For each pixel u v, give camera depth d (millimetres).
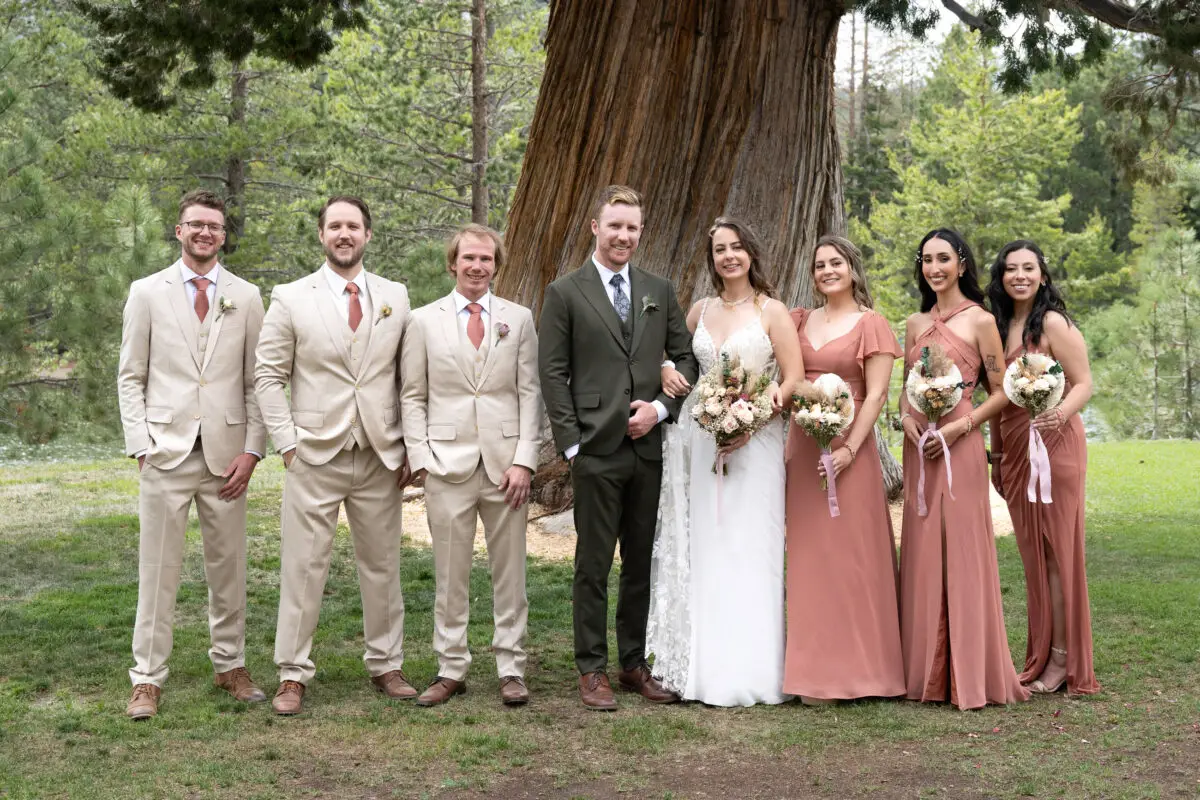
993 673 4715
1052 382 4652
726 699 4734
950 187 30656
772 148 8680
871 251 32719
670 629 4887
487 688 4984
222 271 4863
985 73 29734
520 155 19188
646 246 8688
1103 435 25531
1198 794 3674
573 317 4758
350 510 4871
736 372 4688
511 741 4262
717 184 8672
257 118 20891
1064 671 4957
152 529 4672
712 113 8648
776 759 4078
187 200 4738
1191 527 9844
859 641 4801
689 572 4883
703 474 4914
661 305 4879
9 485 11867
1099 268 33906
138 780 3861
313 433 4691
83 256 10688
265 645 5730
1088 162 41031
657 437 4844
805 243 8883
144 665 4676
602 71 8648
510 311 4914
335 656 5488
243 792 3771
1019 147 30062
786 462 5004
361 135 19547
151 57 9844
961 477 4809
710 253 5043
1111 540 9133
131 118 19906
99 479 12430
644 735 4320
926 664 4762
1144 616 6246
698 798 3719
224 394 4762
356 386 4746
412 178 21125
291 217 21812
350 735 4316
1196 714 4508
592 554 4766
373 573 4898
